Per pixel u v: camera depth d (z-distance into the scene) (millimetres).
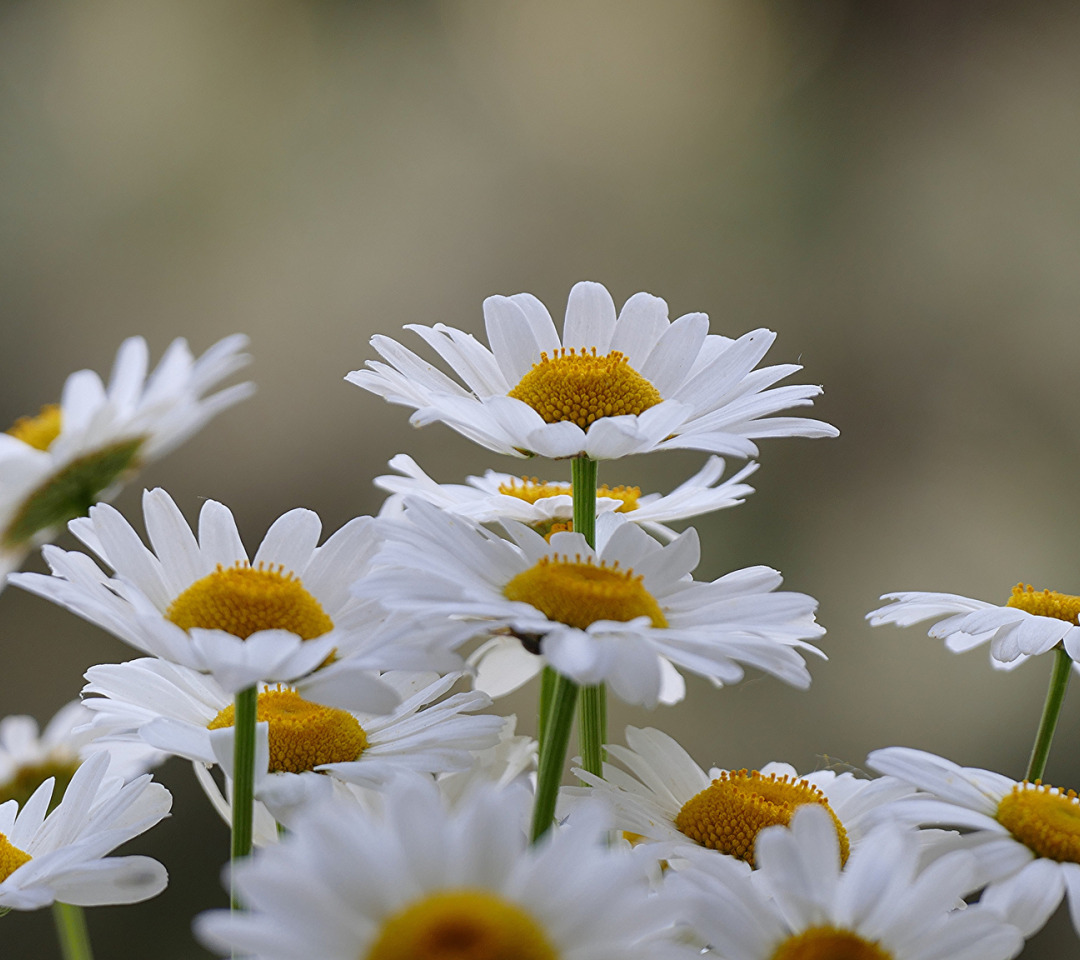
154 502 567
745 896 542
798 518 1551
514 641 624
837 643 1487
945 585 1531
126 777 579
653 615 548
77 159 1621
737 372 582
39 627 1438
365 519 569
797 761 1359
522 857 521
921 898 541
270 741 563
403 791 521
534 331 595
